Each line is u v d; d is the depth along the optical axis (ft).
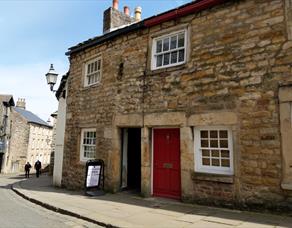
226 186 19.06
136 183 29.50
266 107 17.81
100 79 30.45
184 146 21.66
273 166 17.12
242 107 18.85
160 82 24.09
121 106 27.17
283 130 16.88
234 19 20.15
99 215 18.17
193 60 22.04
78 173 31.50
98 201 23.11
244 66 19.15
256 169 17.78
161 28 24.85
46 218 18.63
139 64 26.23
